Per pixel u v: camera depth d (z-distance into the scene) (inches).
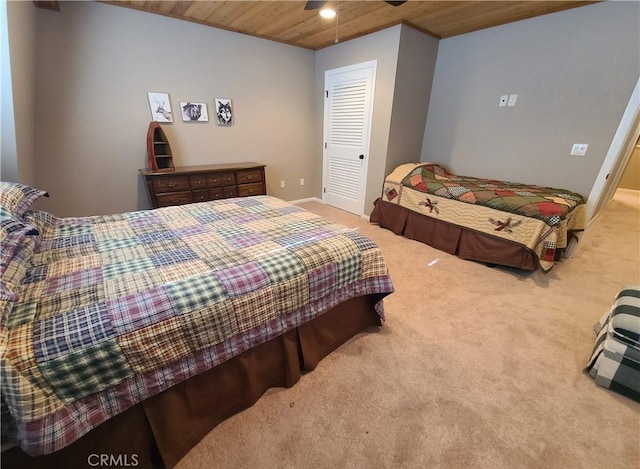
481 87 135.2
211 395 48.1
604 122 105.6
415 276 102.3
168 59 124.0
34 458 35.5
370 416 51.8
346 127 163.9
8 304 35.1
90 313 37.2
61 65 103.1
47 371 31.8
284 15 118.1
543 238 96.8
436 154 159.3
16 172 80.4
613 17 98.0
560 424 50.6
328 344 64.6
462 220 116.2
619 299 62.8
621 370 55.0
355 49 147.0
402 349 67.7
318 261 55.6
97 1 104.4
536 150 124.0
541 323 77.5
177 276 46.4
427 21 122.9
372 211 157.6
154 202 121.3
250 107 153.9
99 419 35.9
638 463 44.6
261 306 48.0
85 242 58.9
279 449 46.4
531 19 115.6
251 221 73.9
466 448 46.7
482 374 60.9
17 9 76.5
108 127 117.2
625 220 164.7
